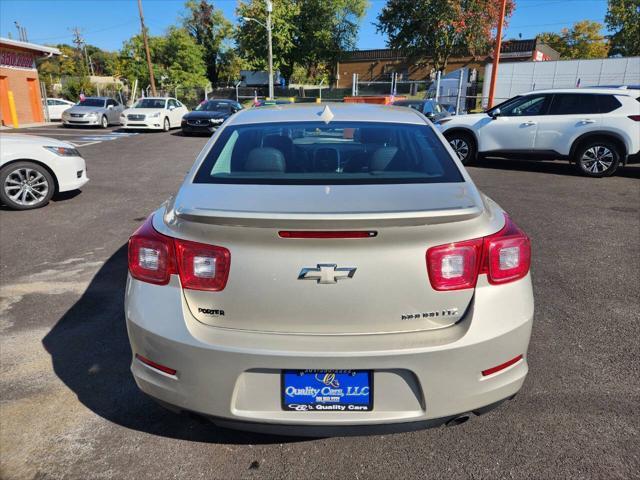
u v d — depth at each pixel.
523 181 9.18
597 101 9.53
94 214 6.66
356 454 2.29
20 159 6.75
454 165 2.52
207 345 1.89
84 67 65.06
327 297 1.88
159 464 2.23
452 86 27.23
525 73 24.53
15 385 2.82
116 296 4.03
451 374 1.91
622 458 2.24
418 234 1.87
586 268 4.62
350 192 2.15
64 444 2.36
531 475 2.15
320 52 47.41
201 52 51.78
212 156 2.60
